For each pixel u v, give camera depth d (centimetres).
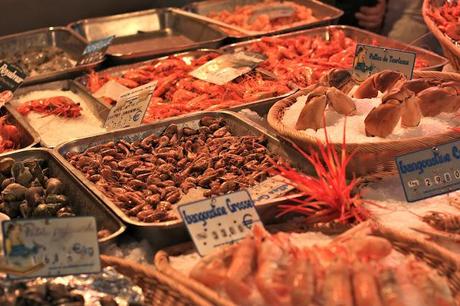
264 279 107
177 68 209
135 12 256
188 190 146
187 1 277
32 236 113
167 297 114
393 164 139
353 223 129
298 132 143
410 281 109
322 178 130
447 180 134
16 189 144
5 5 244
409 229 129
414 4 252
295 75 200
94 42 221
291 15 253
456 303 110
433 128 145
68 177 148
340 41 223
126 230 131
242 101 184
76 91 205
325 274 109
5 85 190
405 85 150
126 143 159
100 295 114
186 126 167
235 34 234
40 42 243
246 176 146
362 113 150
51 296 113
